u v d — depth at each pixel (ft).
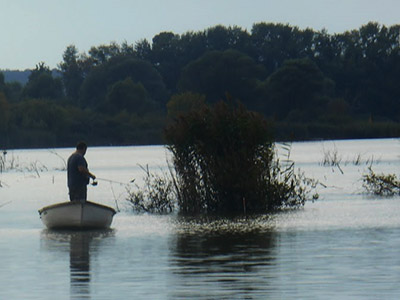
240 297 142.51
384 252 188.44
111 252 200.95
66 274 169.78
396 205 304.09
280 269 169.48
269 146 300.81
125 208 321.11
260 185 295.69
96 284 157.79
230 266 175.01
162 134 305.32
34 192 427.33
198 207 295.48
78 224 253.85
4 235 242.78
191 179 296.92
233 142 296.71
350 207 299.38
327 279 156.97
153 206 310.24
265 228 242.37
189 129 297.94
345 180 447.01
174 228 250.37
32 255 198.18
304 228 239.50
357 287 148.77
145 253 197.57
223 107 300.61
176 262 182.50
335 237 216.95
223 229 243.40
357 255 184.96
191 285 154.20
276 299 140.36
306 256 185.47
